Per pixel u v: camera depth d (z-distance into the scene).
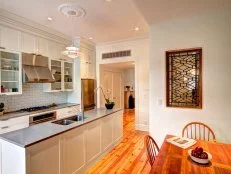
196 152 1.53
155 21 2.89
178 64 2.89
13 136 1.89
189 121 2.76
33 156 1.72
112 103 3.82
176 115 2.87
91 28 3.89
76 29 3.96
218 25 2.53
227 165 1.44
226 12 2.47
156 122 3.03
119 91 7.11
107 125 3.29
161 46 2.96
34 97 4.09
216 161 1.51
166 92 2.94
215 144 1.90
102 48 5.42
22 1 2.59
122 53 5.06
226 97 2.51
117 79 6.94
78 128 2.41
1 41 3.03
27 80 3.39
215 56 2.57
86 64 5.11
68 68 4.93
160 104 2.99
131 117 6.79
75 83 4.94
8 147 1.79
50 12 3.00
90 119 2.75
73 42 4.73
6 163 1.82
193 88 2.79
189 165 1.44
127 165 2.85
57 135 2.03
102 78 5.75
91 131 2.75
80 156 2.48
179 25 2.81
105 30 4.04
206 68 2.63
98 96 5.55
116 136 3.71
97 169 2.71
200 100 2.68
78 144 2.43
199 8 2.41
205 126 2.40
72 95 5.02
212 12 2.54
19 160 1.68
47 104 4.43
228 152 1.70
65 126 2.32
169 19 2.80
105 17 3.23
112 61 5.23
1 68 3.23
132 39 4.80
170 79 2.95
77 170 2.41
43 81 3.71
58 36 4.29
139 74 4.83
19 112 3.41
